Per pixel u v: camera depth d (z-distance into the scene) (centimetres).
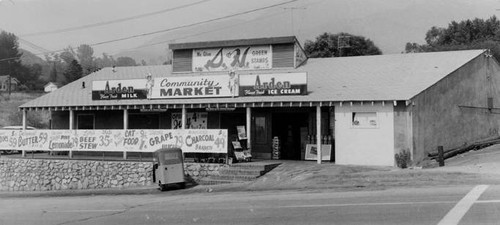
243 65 2727
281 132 2488
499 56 4381
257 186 1750
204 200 1412
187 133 2200
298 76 2255
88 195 1933
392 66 2520
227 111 2586
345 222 918
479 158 1972
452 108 2288
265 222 966
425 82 2175
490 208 966
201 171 2088
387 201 1128
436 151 2139
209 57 2797
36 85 10350
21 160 2464
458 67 2355
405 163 1938
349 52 5156
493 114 2694
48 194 2073
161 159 1916
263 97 2309
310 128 2422
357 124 2066
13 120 5331
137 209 1287
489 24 5331
